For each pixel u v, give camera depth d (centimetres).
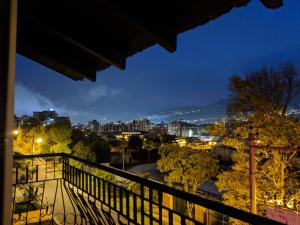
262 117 1128
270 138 1108
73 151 2691
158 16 209
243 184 1142
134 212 264
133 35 253
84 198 387
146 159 4456
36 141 3716
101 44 259
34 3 230
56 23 239
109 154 4034
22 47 297
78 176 404
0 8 109
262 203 1084
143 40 253
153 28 207
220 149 2342
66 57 313
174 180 1655
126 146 5231
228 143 1193
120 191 296
